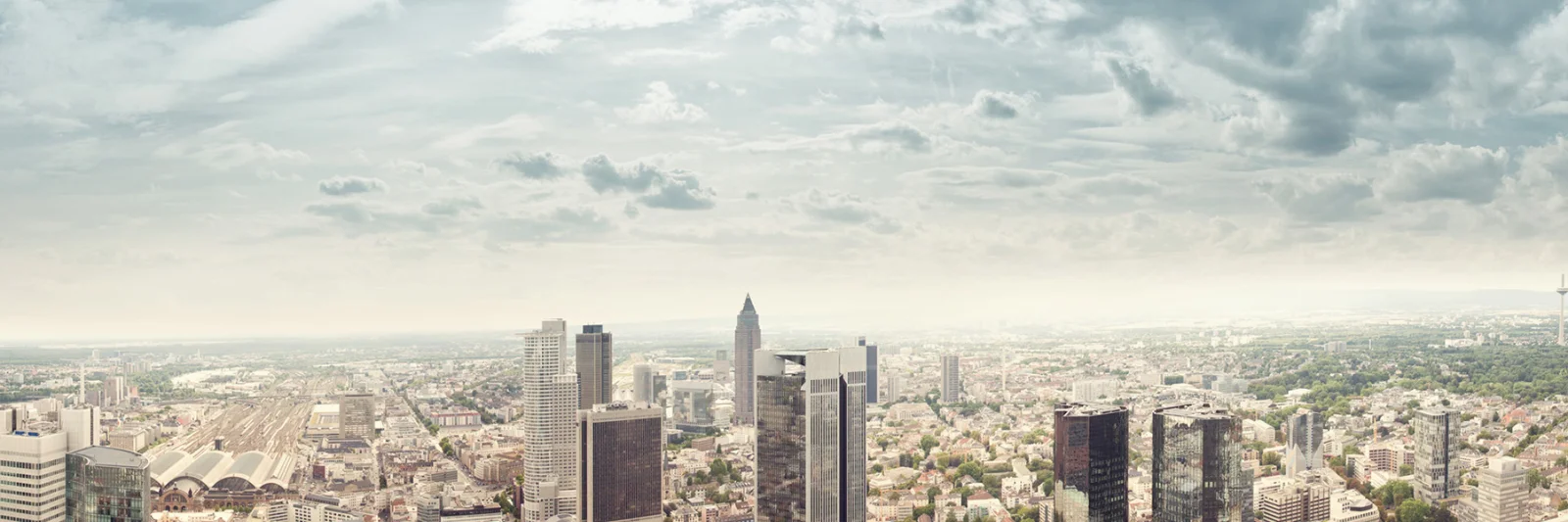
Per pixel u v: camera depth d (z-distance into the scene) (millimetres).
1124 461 194375
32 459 175500
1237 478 196125
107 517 176750
